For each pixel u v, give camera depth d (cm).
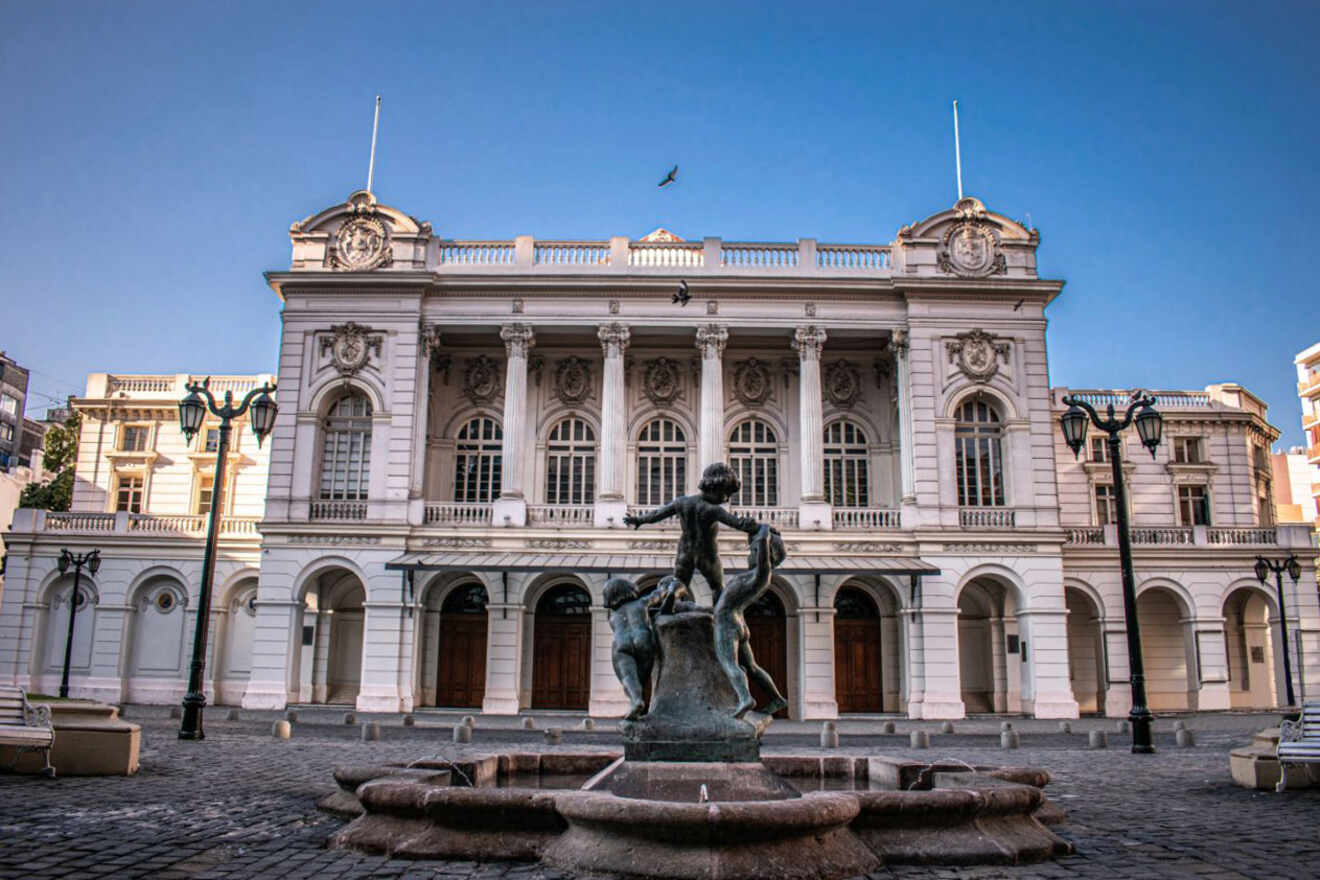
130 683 4225
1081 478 4697
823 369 4247
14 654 4194
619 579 1136
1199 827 1197
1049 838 1027
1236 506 4706
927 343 3894
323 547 3712
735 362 4231
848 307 3962
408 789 994
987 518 3784
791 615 3819
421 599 3719
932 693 3594
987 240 3997
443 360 4200
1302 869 952
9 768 1488
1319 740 1495
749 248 4062
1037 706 3622
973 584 4041
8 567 4275
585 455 4169
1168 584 4131
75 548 4291
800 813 835
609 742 2505
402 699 3581
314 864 920
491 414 4172
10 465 8975
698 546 1144
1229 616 4497
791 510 3838
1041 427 3859
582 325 3928
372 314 3903
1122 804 1402
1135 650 2312
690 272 3981
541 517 3831
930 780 1251
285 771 1691
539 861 909
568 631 3912
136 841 1015
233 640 4303
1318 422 9075
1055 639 3681
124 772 1542
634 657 1068
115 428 4831
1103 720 3562
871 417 4212
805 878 816
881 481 4153
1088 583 4078
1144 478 4738
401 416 3819
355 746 2244
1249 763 1577
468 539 3734
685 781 952
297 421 3822
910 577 3712
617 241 4034
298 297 3916
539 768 1361
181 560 4300
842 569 3491
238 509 4738
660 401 4181
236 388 4856
